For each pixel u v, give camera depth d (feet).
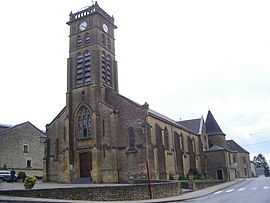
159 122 165.17
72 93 164.45
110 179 142.31
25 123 204.23
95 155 145.79
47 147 164.86
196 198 96.84
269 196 87.30
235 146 354.54
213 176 226.17
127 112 152.15
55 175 159.63
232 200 81.30
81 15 174.50
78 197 81.61
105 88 161.99
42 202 70.33
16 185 119.85
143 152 142.82
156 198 95.35
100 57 163.73
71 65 169.27
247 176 345.72
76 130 159.22
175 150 184.55
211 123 283.59
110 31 179.52
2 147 184.14
